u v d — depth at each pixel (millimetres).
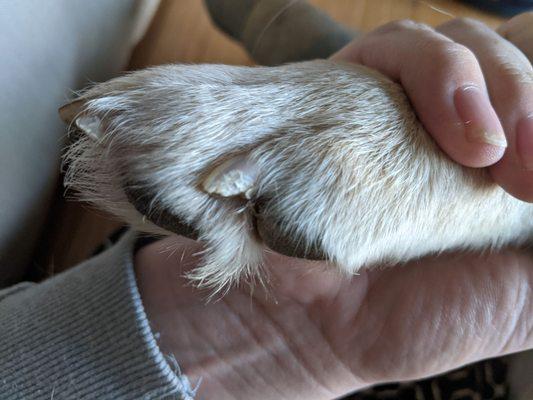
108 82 107
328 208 106
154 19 345
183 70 112
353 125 112
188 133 102
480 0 267
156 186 99
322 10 301
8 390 153
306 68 120
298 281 163
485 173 121
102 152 103
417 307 160
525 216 146
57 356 152
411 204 116
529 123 115
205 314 166
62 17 215
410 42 127
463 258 163
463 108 112
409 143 115
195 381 163
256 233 107
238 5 307
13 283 243
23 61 192
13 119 193
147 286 168
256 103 108
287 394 169
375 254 120
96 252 261
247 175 101
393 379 163
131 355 147
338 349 164
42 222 257
